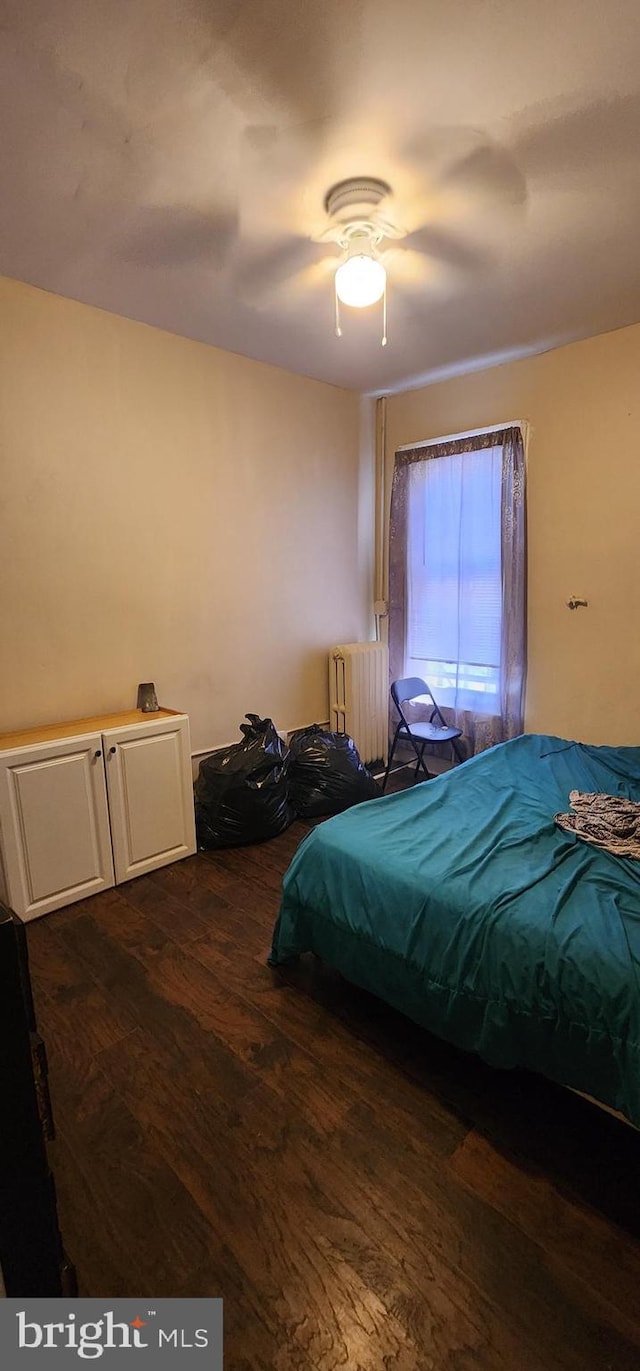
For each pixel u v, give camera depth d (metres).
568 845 1.82
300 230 1.90
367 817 2.02
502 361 3.13
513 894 1.52
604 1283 1.12
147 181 1.64
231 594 3.15
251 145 1.51
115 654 2.70
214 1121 1.46
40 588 2.43
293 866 1.92
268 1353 1.03
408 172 1.63
